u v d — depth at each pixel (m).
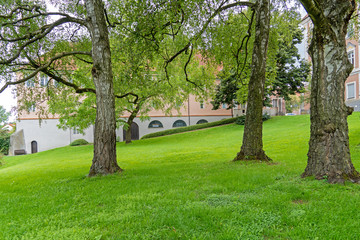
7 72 10.41
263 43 9.45
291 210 3.51
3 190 6.93
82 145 34.19
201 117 42.44
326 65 5.12
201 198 4.46
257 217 3.28
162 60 14.50
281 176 5.85
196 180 6.14
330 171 4.93
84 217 3.80
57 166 14.13
